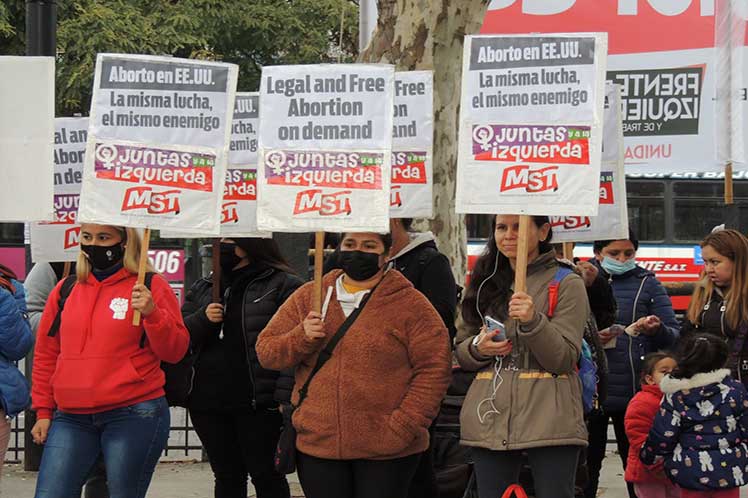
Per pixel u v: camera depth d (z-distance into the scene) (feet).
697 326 22.67
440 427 22.94
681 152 31.71
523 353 18.10
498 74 18.25
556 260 19.12
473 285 19.12
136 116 19.45
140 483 19.58
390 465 18.16
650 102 31.99
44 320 20.06
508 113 18.17
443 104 29.17
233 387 22.07
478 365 18.29
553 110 18.02
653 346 25.22
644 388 23.32
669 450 21.40
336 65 18.61
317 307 18.24
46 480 19.34
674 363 22.90
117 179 19.35
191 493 29.50
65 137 23.75
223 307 22.33
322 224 18.45
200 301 23.18
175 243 61.41
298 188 18.58
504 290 18.78
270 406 21.89
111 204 19.31
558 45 18.03
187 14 79.97
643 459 21.95
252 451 22.22
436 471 22.88
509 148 18.12
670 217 74.95
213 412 22.25
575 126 17.93
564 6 32.76
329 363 18.19
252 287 22.38
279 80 18.75
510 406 17.89
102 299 19.57
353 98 18.56
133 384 19.31
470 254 71.67
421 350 18.17
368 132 18.52
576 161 17.90
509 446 17.75
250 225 22.57
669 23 31.94
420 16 28.96
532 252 18.63
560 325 17.92
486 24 32.89
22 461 33.45
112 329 19.34
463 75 18.43
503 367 18.17
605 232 24.29
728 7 29.01
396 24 29.30
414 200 22.31
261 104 18.79
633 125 32.04
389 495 18.17
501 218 18.63
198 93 19.57
